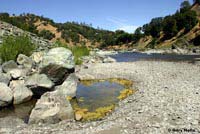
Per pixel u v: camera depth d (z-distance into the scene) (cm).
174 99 1703
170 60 5984
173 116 1340
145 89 2169
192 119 1273
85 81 2781
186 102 1606
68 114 1500
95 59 5241
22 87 1955
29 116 1572
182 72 3212
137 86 2384
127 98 1925
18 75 2120
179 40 16012
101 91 2272
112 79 2861
